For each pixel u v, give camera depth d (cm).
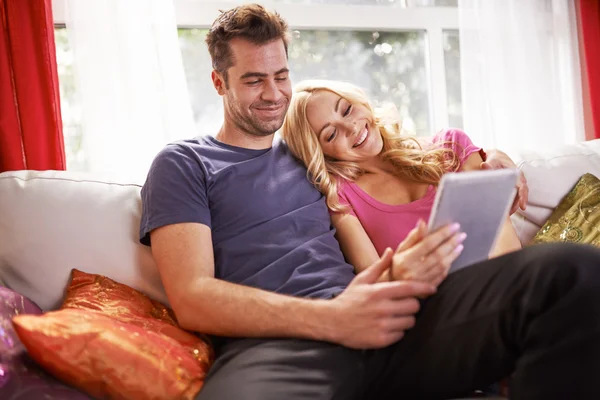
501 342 110
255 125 164
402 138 183
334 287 146
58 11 213
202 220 149
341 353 124
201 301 134
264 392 116
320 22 242
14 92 193
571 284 101
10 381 113
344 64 248
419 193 177
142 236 151
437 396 120
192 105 232
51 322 118
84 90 202
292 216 158
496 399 115
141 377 118
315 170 169
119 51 204
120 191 161
